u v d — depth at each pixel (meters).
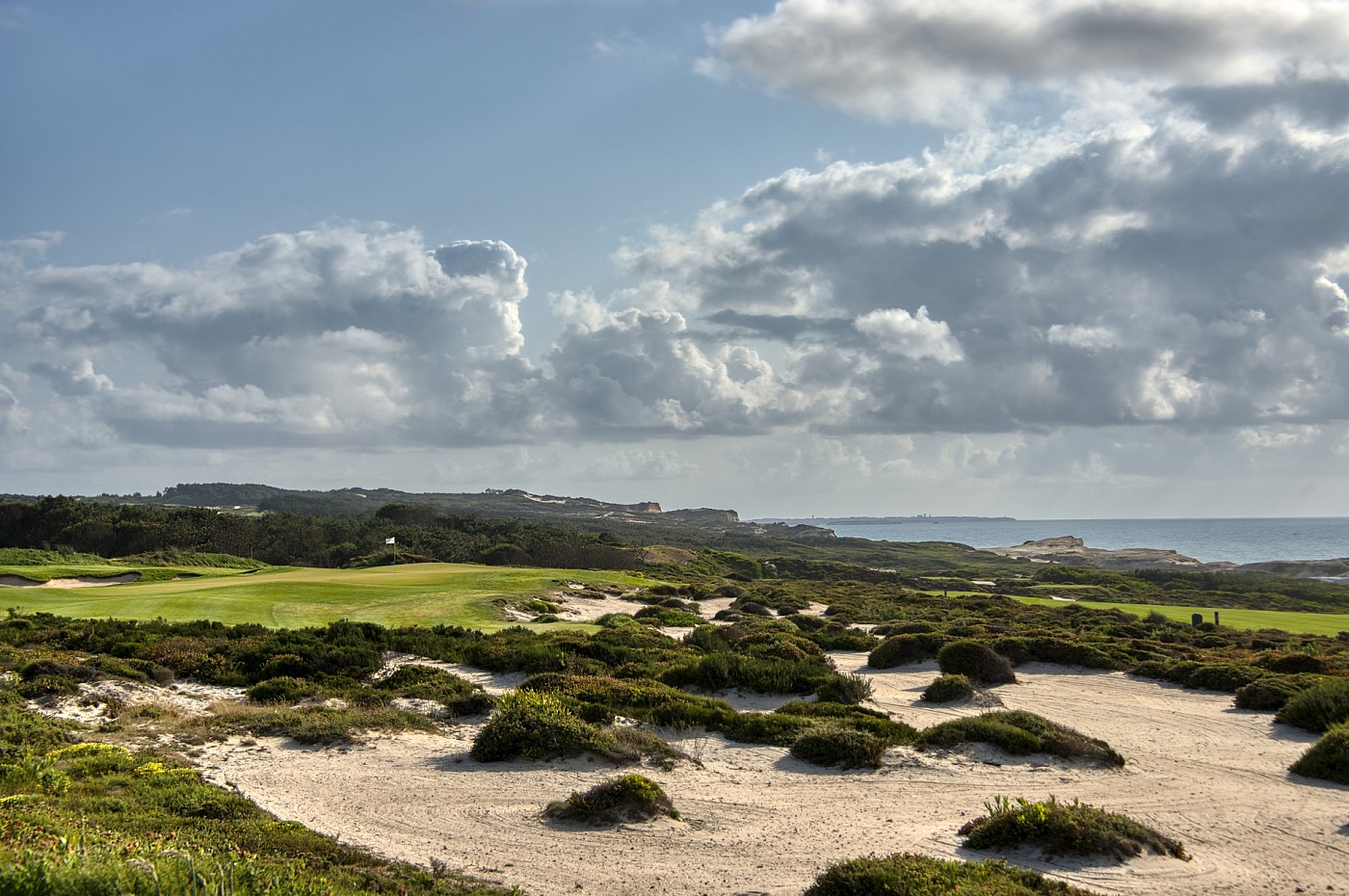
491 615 40.34
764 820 12.32
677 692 21.17
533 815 12.22
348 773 14.40
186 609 36.75
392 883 9.08
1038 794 14.02
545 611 44.53
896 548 169.50
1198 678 26.05
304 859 9.20
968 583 92.62
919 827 12.05
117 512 87.00
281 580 50.62
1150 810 13.09
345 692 21.16
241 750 15.59
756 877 9.98
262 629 30.05
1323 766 15.36
